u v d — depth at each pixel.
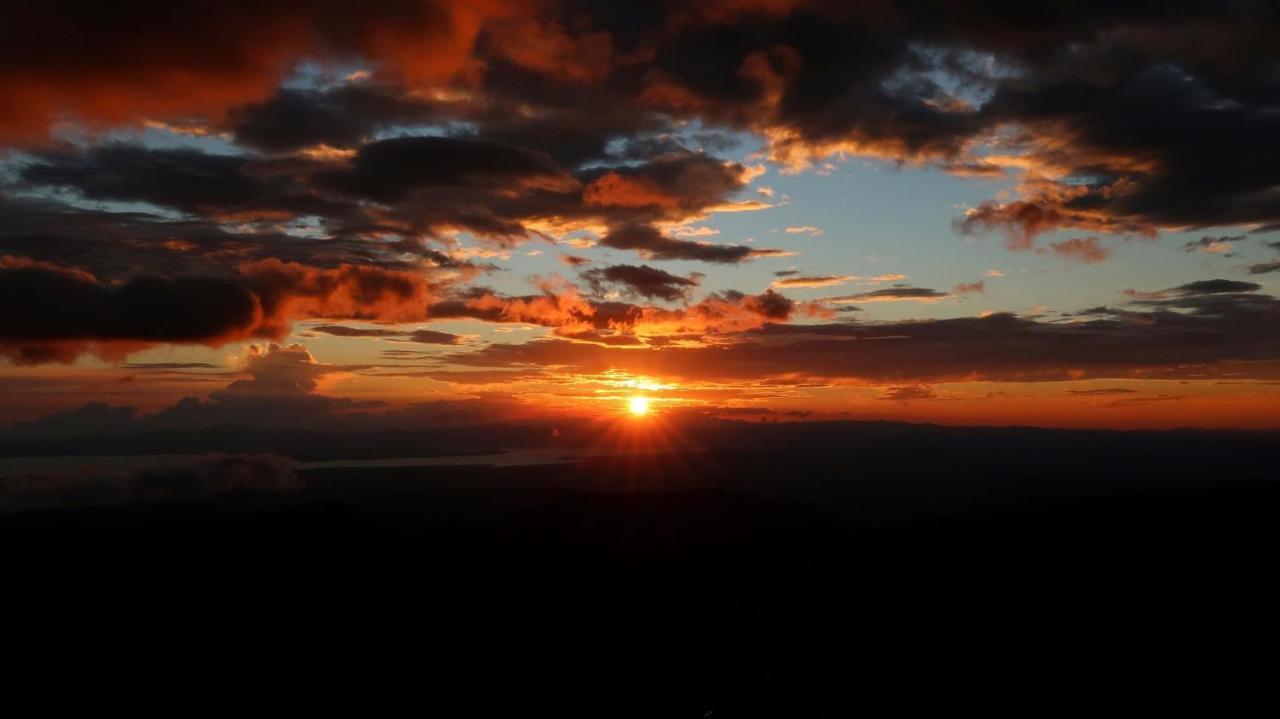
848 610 64.31
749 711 45.25
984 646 51.09
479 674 54.41
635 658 56.75
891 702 44.53
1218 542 68.50
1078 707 40.19
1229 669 42.47
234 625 67.94
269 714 48.50
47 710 49.59
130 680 54.06
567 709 47.50
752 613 68.19
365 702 49.91
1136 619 52.16
